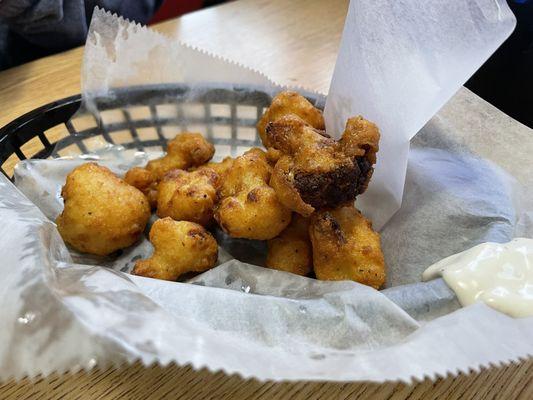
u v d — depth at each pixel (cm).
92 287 13
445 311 15
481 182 19
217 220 19
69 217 19
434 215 19
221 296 14
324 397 14
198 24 33
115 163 23
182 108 24
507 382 14
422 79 17
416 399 14
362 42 19
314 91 26
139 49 23
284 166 18
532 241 16
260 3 35
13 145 21
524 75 28
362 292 15
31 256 13
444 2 17
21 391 13
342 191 18
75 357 12
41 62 28
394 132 18
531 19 27
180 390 13
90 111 23
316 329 14
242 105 24
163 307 14
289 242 19
